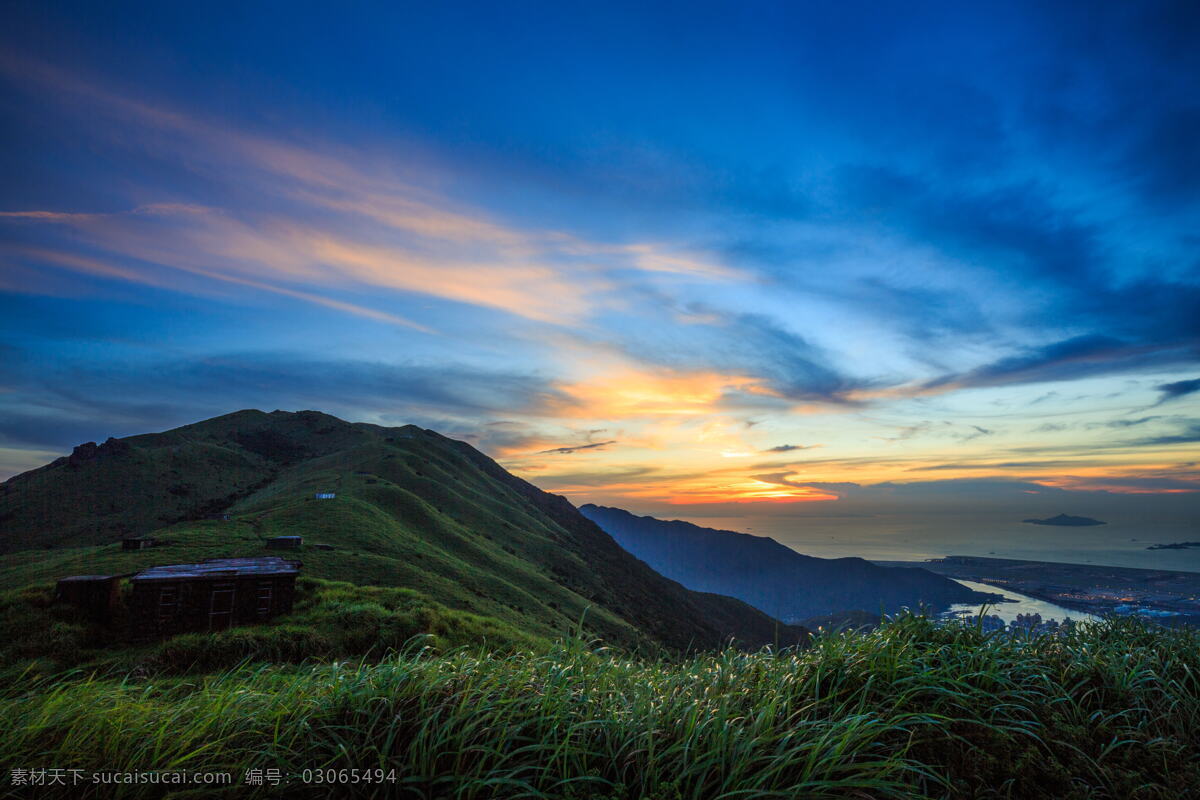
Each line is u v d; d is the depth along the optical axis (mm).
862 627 4867
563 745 2938
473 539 98125
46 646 23328
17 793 2674
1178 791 3449
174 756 2918
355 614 27703
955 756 3576
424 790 2793
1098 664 4688
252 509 92875
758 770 3059
